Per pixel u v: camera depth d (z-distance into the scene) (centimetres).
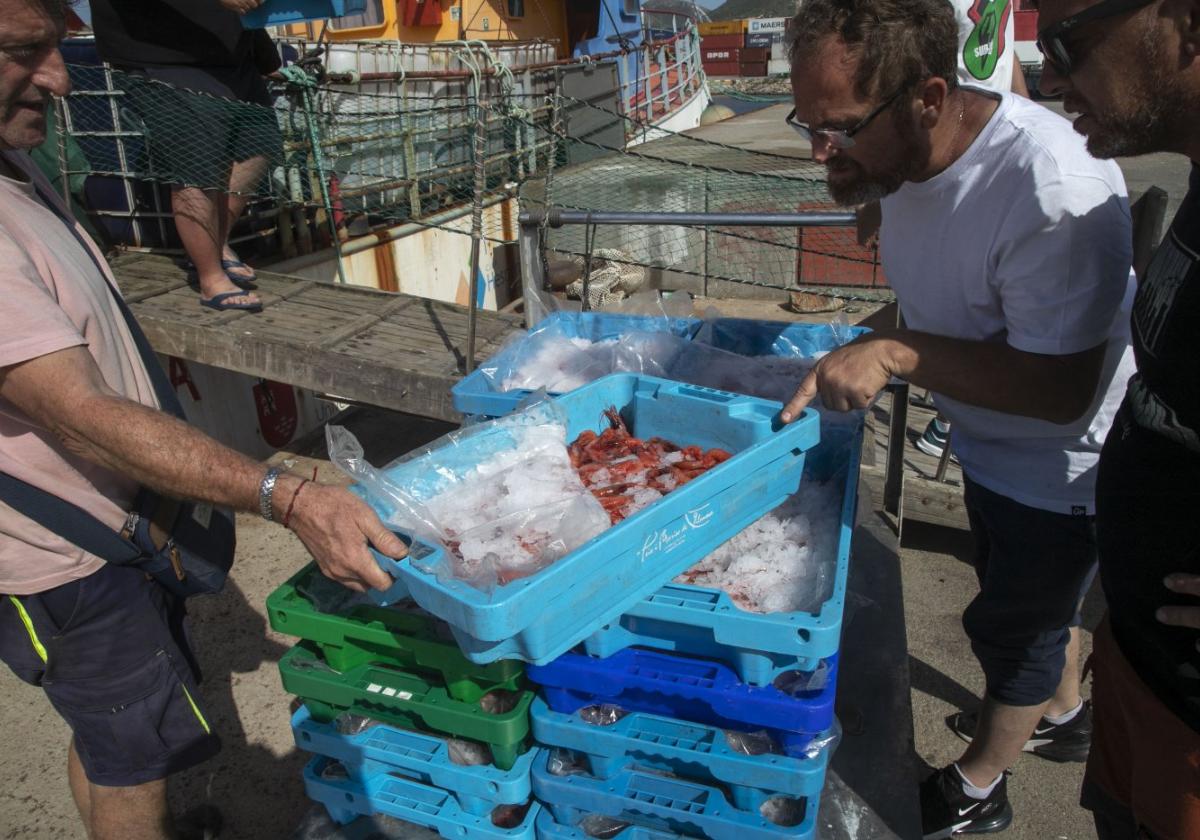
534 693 162
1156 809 152
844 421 217
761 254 725
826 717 143
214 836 264
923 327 200
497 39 1080
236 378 504
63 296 170
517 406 217
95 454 154
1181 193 744
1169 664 144
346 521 140
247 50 442
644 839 155
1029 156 161
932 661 330
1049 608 203
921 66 154
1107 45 120
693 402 192
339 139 568
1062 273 159
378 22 911
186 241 434
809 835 146
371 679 165
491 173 755
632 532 140
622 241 758
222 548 201
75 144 491
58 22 161
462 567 138
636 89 1229
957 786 237
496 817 166
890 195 192
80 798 219
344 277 610
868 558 244
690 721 154
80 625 181
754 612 148
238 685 326
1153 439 141
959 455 217
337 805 171
